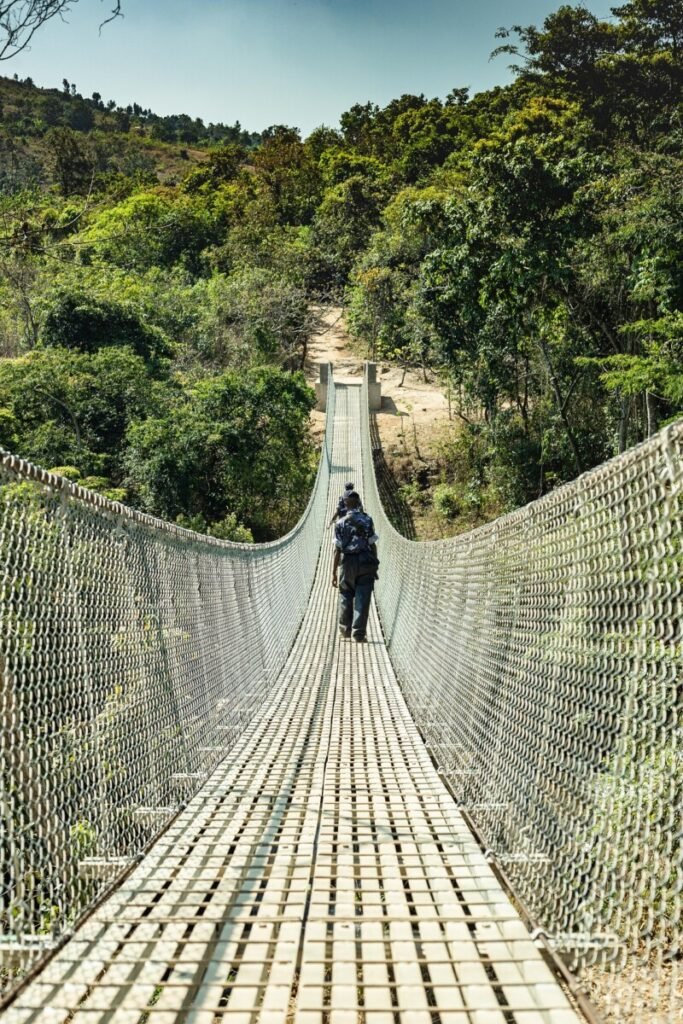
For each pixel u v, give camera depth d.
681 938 1.49
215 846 2.89
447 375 22.58
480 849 2.94
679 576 1.60
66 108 104.25
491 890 2.52
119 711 2.86
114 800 2.72
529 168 15.55
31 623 2.12
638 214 14.32
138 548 3.33
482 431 20.66
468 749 3.94
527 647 2.95
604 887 1.95
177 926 2.23
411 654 6.95
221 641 5.16
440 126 54.19
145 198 45.19
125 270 33.19
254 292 31.44
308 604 11.84
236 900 2.43
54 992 1.87
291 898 2.44
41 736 2.15
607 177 15.89
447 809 3.37
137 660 3.16
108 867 2.61
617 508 2.01
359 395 30.81
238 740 4.91
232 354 27.48
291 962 2.07
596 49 29.28
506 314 17.06
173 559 3.98
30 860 1.98
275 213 53.12
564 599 2.50
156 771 3.28
